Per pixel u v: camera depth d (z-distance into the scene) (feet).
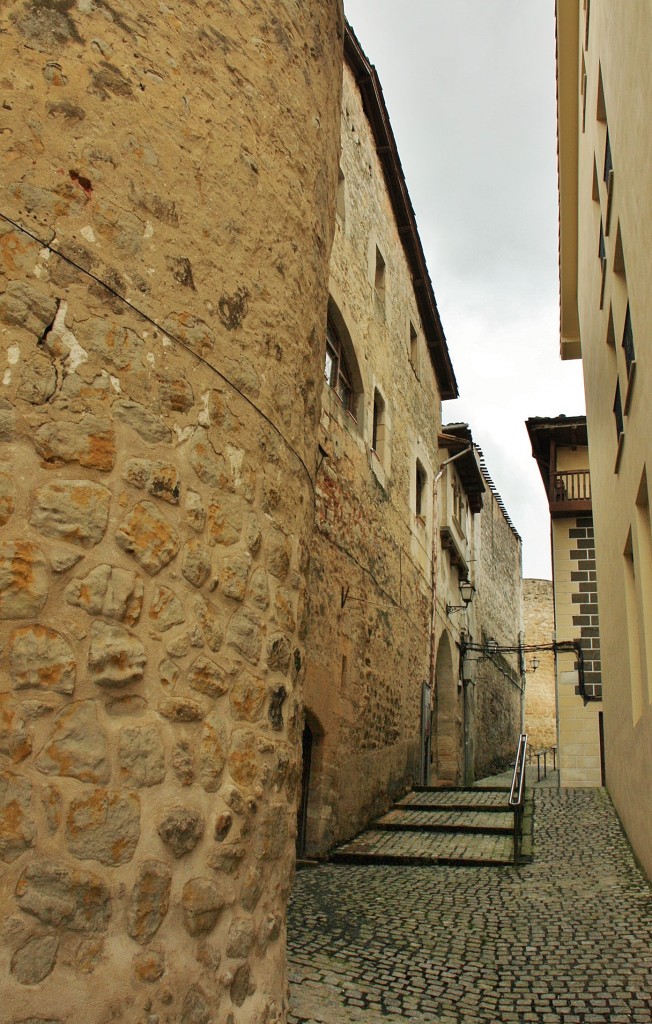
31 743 7.61
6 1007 6.86
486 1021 12.98
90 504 8.63
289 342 12.62
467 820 32.89
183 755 9.01
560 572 51.62
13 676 7.63
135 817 8.27
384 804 35.27
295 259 13.09
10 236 8.68
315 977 14.46
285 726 11.21
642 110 17.22
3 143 8.91
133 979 7.85
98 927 7.70
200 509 10.02
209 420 10.46
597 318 32.27
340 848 28.22
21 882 7.23
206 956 8.79
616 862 24.79
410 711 42.14
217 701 9.73
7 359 8.34
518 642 100.99
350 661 31.76
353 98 37.63
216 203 11.35
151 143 10.49
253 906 9.78
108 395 9.14
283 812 10.84
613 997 14.03
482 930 18.11
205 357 10.59
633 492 22.95
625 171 20.25
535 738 102.01
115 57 10.33
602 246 28.35
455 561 61.16
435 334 53.31
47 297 8.82
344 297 34.17
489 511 86.84
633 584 26.53
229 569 10.35
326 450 30.60
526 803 36.47
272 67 13.23
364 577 34.53
